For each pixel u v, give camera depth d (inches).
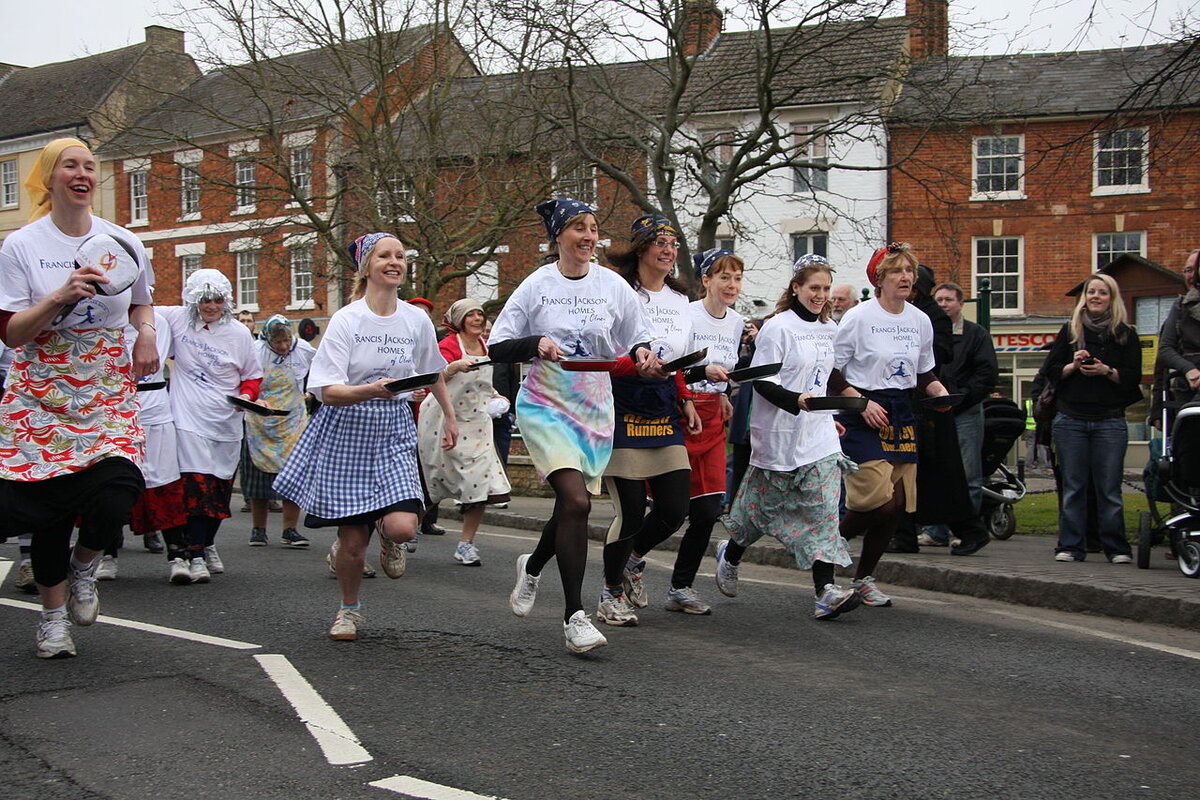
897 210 1165.7
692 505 267.3
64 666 208.1
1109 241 1168.2
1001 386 434.6
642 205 614.9
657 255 255.1
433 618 259.9
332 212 870.4
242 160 893.2
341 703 184.2
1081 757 160.9
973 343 372.5
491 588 310.3
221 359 325.1
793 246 1195.9
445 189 861.2
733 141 649.0
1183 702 192.7
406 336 232.8
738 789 146.0
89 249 199.0
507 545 431.5
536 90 673.0
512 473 669.9
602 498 589.6
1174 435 305.9
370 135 856.3
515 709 181.8
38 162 206.4
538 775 150.3
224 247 1440.7
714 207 610.2
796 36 594.9
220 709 180.1
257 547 404.8
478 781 147.5
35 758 156.3
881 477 274.2
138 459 209.5
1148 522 318.3
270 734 167.2
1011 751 163.0
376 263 228.8
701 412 268.2
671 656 222.1
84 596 221.8
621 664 214.2
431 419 365.7
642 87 802.2
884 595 293.4
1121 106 451.8
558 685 197.3
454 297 1219.9
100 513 205.0
